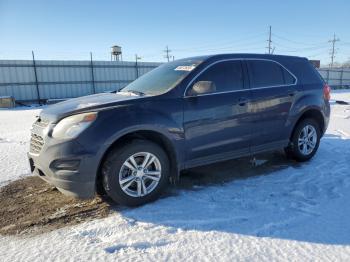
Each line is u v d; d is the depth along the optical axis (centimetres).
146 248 284
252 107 442
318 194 395
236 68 444
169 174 391
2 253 279
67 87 2681
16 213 359
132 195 359
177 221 330
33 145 374
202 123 399
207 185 429
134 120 350
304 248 279
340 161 526
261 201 376
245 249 279
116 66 2892
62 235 307
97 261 264
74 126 334
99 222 331
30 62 2489
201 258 267
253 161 529
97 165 336
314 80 530
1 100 2172
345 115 1117
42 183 453
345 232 304
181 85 395
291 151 513
